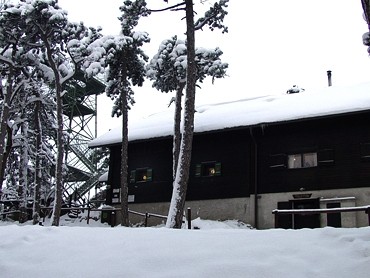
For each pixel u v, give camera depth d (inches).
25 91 1120.2
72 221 1104.8
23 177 1216.8
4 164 1090.1
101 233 386.3
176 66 969.5
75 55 983.0
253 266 280.7
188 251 317.7
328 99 975.0
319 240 324.8
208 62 965.8
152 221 1067.9
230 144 1028.5
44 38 940.0
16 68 1064.2
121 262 306.3
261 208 954.7
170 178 1083.3
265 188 963.3
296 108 958.4
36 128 1148.5
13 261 327.6
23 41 981.8
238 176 998.4
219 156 1031.6
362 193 873.5
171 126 1097.4
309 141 947.3
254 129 997.8
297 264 281.6
